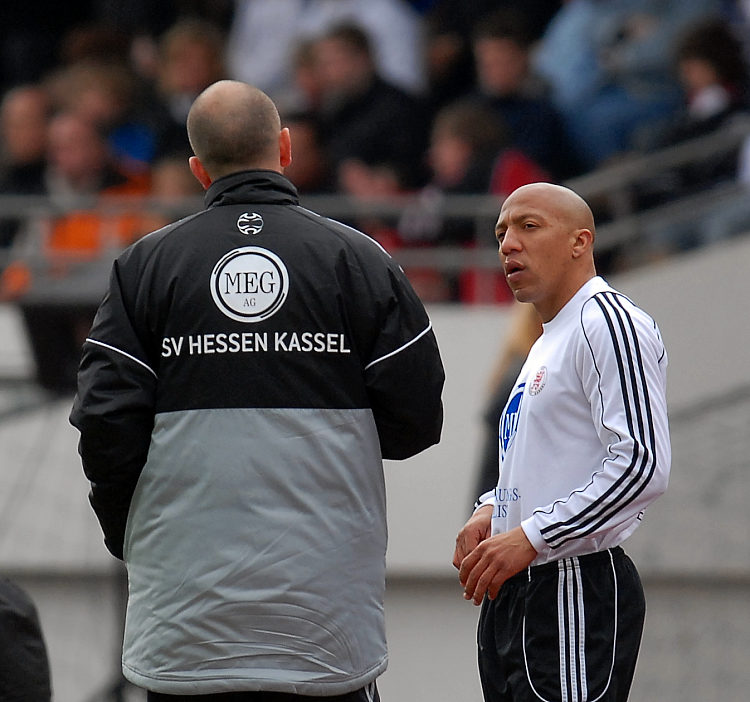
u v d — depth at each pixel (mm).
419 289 24422
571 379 10359
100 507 10680
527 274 10617
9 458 25062
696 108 23375
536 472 10422
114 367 10391
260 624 10273
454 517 24188
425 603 24594
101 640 24797
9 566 25031
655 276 23406
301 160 24562
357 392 10484
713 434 23141
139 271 10602
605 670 10273
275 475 10289
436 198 23609
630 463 9852
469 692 24344
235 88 10836
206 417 10352
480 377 24078
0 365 24891
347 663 10438
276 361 10344
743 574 23141
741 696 23250
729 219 23078
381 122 25047
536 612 10383
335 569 10391
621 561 10477
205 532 10312
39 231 23969
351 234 10672
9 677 11000
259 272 10406
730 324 23016
